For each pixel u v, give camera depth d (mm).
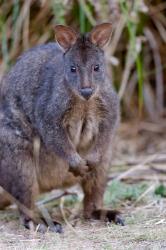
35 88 13078
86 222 12742
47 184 13352
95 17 18109
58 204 14062
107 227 12141
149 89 19828
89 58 12516
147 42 19391
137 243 10898
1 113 13336
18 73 13453
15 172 12836
